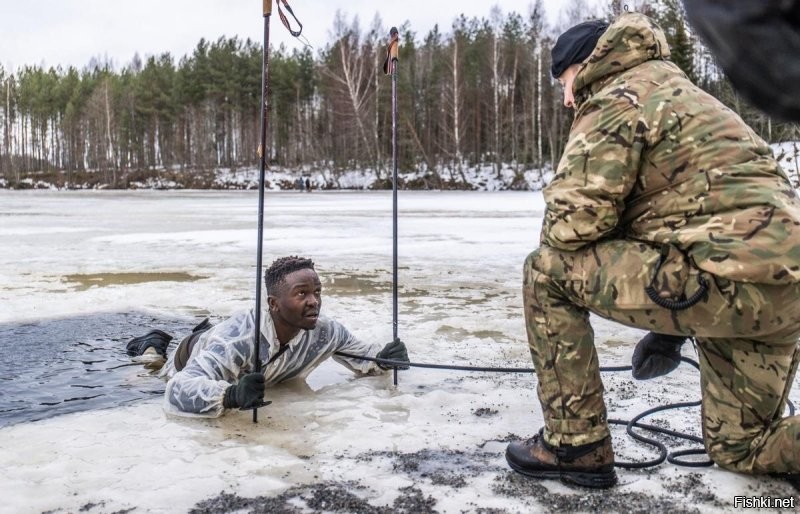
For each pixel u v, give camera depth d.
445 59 56.81
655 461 2.42
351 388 3.48
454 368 3.49
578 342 2.18
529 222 16.95
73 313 5.64
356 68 55.66
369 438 2.76
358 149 58.25
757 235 1.83
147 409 3.17
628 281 1.98
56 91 84.69
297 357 3.41
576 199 2.00
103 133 72.88
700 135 1.93
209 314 5.61
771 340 2.09
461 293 6.70
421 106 60.31
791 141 31.89
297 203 29.06
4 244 11.59
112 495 2.26
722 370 2.24
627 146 1.96
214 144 70.94
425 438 2.76
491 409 3.14
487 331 4.92
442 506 2.15
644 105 1.96
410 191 49.75
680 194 1.95
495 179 52.19
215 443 2.72
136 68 97.69
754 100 1.10
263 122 2.94
